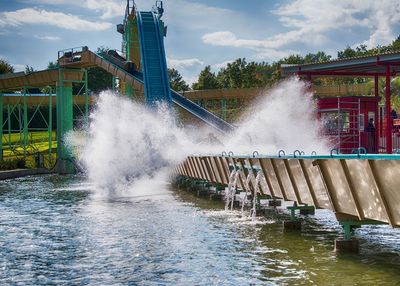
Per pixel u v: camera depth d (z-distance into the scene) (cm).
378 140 3225
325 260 1493
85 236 1991
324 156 1562
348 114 3266
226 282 1298
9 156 7081
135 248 1734
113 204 3041
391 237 1794
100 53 6469
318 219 2253
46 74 6438
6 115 10456
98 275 1407
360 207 1435
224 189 3516
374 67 3325
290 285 1253
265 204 2819
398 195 1250
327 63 3372
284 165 1905
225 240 1831
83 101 7775
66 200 3334
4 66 12550
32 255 1681
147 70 5544
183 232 2009
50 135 6800
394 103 6594
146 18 6194
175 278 1352
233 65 13512
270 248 1680
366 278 1296
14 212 2777
